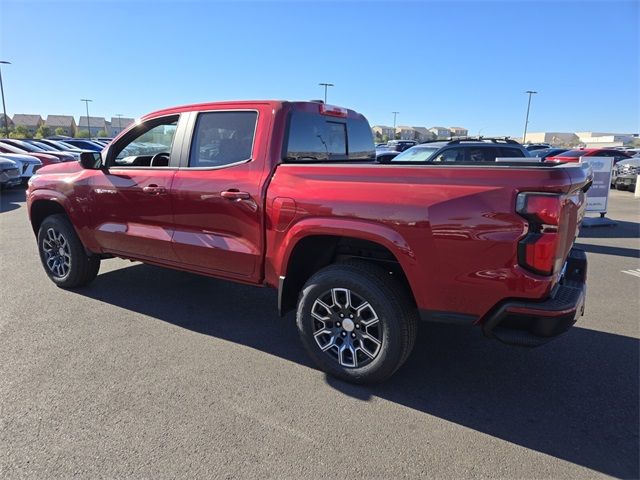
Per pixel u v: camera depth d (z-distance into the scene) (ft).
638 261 23.61
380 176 9.77
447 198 9.03
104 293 16.85
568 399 10.38
